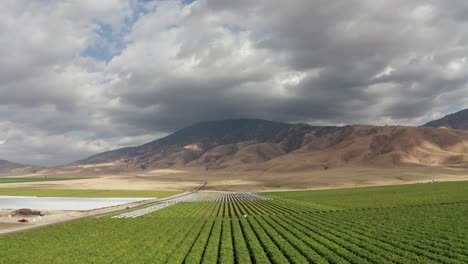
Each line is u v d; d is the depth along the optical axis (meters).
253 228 52.38
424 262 30.86
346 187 174.62
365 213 67.38
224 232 48.44
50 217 71.19
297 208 83.06
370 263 30.83
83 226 56.31
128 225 57.12
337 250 35.56
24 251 38.03
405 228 48.00
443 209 66.75
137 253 36.53
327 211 74.19
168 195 144.88
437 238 40.75
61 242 42.88
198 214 74.31
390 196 102.44
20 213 74.62
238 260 32.19
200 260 33.75
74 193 152.12
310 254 33.97
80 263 32.75
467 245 36.69
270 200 112.62
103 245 40.84
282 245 38.22
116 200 117.50
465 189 109.12
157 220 63.56
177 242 41.94
